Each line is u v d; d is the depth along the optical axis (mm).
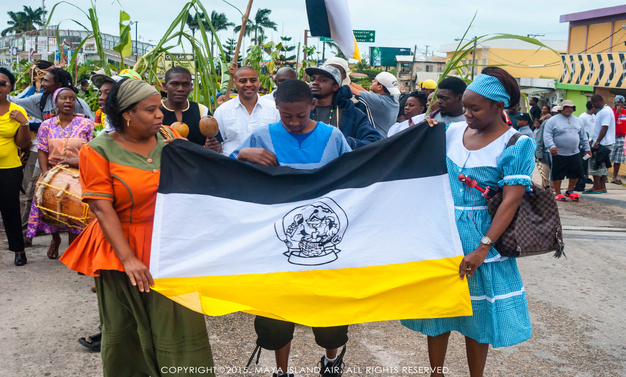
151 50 4734
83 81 10984
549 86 28094
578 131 9234
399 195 2752
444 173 2748
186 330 2586
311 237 2717
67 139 4820
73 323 3875
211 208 2662
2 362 3287
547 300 4543
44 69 6652
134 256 2482
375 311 2719
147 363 2654
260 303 2662
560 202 9273
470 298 2691
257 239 2680
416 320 2881
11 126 4797
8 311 4031
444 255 2705
